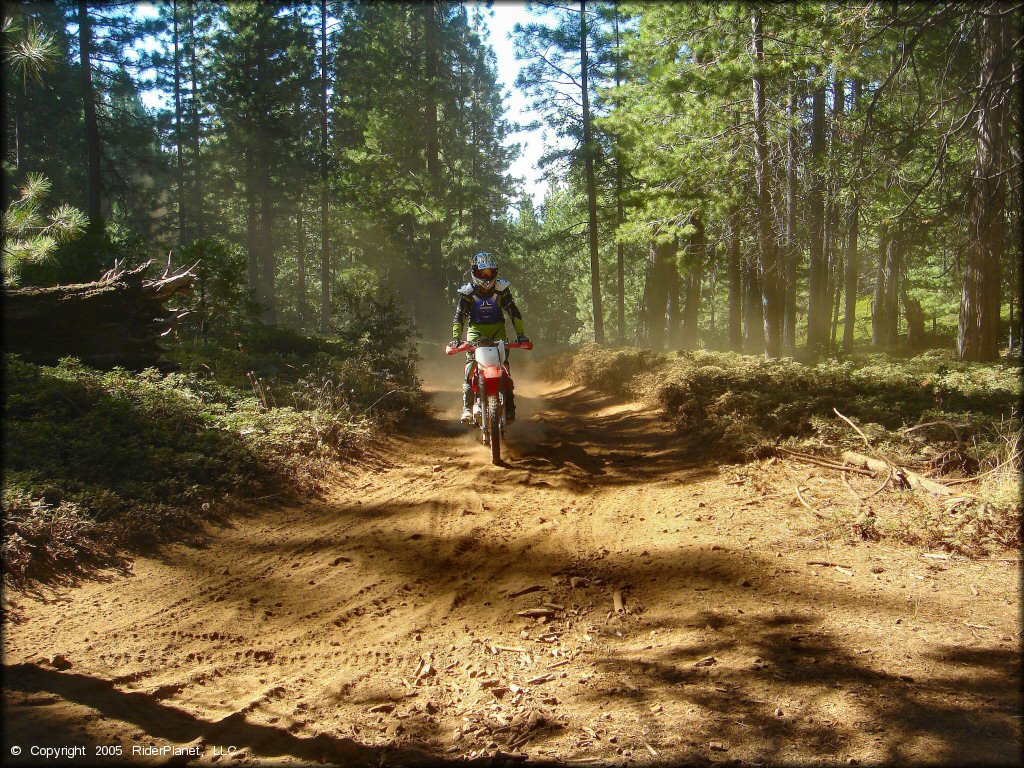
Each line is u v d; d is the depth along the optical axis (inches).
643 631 163.3
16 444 263.1
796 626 155.3
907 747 109.0
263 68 1454.2
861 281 1477.6
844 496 247.9
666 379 503.5
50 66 251.0
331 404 412.5
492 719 129.1
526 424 474.6
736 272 905.5
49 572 193.8
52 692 133.2
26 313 377.1
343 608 183.2
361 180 1349.7
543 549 226.5
